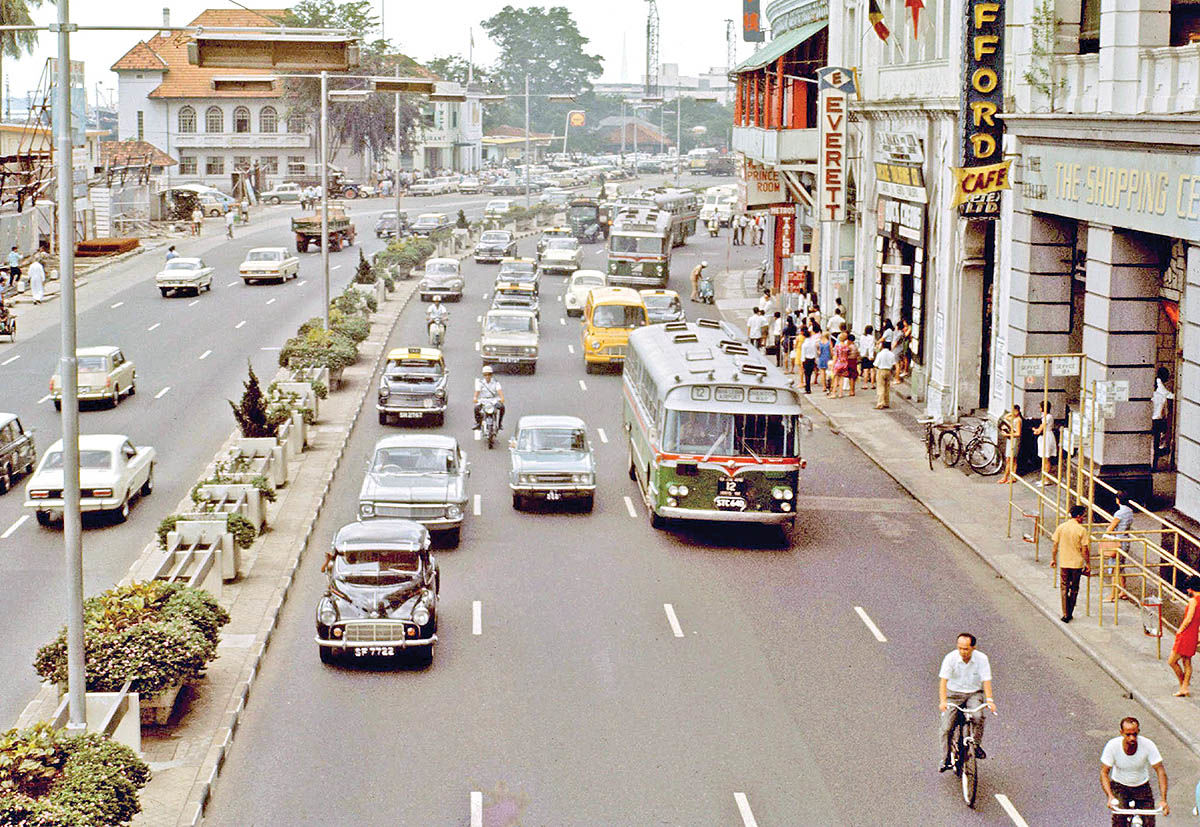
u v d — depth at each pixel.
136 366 47.78
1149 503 29.66
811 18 57.47
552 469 30.56
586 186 147.50
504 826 16.44
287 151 125.75
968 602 25.23
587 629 23.45
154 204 99.69
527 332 48.81
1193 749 18.83
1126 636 23.08
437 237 85.06
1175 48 26.59
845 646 22.81
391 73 126.06
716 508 28.36
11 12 73.06
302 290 67.88
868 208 46.50
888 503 32.25
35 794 14.81
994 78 32.56
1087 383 30.22
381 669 21.56
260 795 17.20
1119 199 28.09
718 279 75.88
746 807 17.02
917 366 42.59
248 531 25.44
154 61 123.38
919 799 17.31
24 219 71.25
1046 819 16.78
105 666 18.47
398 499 27.64
